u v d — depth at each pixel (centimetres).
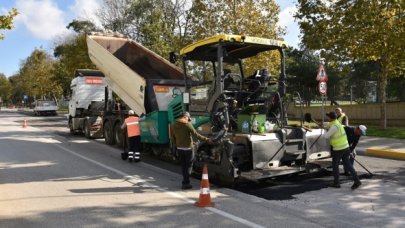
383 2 1730
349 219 655
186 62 1075
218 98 945
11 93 11406
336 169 883
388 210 710
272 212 686
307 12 1966
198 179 964
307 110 2830
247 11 2419
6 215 664
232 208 709
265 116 940
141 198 779
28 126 2795
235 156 872
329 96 3597
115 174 1026
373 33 1792
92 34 1669
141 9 3838
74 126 2069
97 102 1961
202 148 945
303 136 952
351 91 3578
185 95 1062
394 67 1919
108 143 1675
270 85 1007
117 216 660
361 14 1769
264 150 882
